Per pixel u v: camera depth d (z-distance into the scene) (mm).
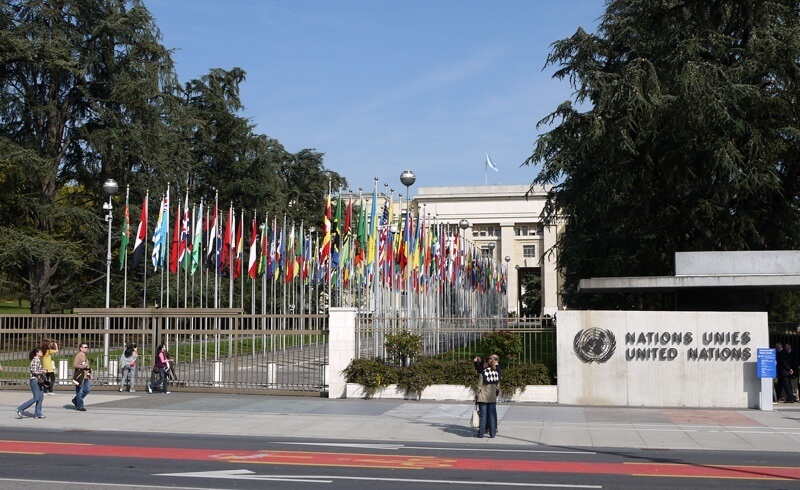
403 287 40812
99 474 13078
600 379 24641
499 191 108812
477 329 26219
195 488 11930
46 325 29219
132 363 28094
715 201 33531
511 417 21891
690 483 12781
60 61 47469
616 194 33750
